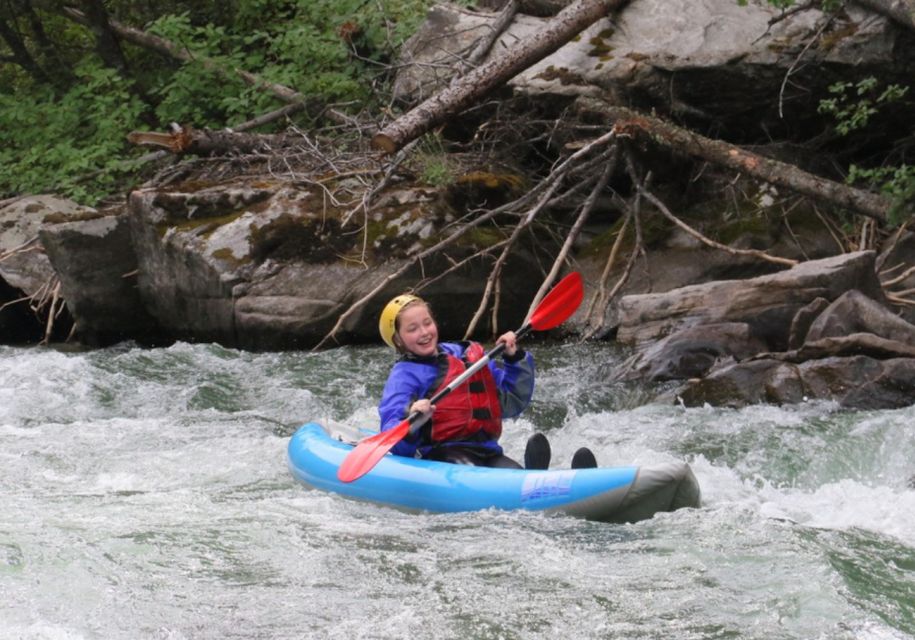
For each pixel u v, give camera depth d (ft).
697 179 122.01
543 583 51.70
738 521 59.36
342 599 50.37
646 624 47.26
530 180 131.44
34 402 97.60
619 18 127.34
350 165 131.75
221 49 178.29
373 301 116.88
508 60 117.91
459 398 67.05
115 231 128.77
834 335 89.81
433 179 123.65
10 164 166.40
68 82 182.50
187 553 56.08
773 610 48.19
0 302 139.33
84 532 59.31
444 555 55.47
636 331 101.30
